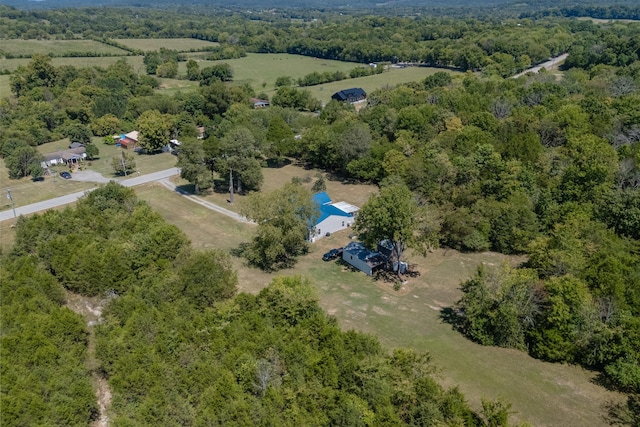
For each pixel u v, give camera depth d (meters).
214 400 34.78
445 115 97.31
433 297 54.94
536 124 85.69
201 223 74.69
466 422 33.50
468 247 64.50
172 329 42.25
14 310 45.03
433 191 73.56
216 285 49.16
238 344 40.28
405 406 35.25
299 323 43.50
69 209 66.94
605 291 44.34
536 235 62.47
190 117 122.94
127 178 94.12
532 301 45.78
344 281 58.62
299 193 61.72
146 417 33.84
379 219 55.50
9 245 65.50
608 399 39.34
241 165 83.81
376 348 40.41
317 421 33.94
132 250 54.66
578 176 66.38
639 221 58.03
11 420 32.81
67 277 53.22
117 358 39.91
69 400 35.34
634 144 75.31
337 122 105.62
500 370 42.84
